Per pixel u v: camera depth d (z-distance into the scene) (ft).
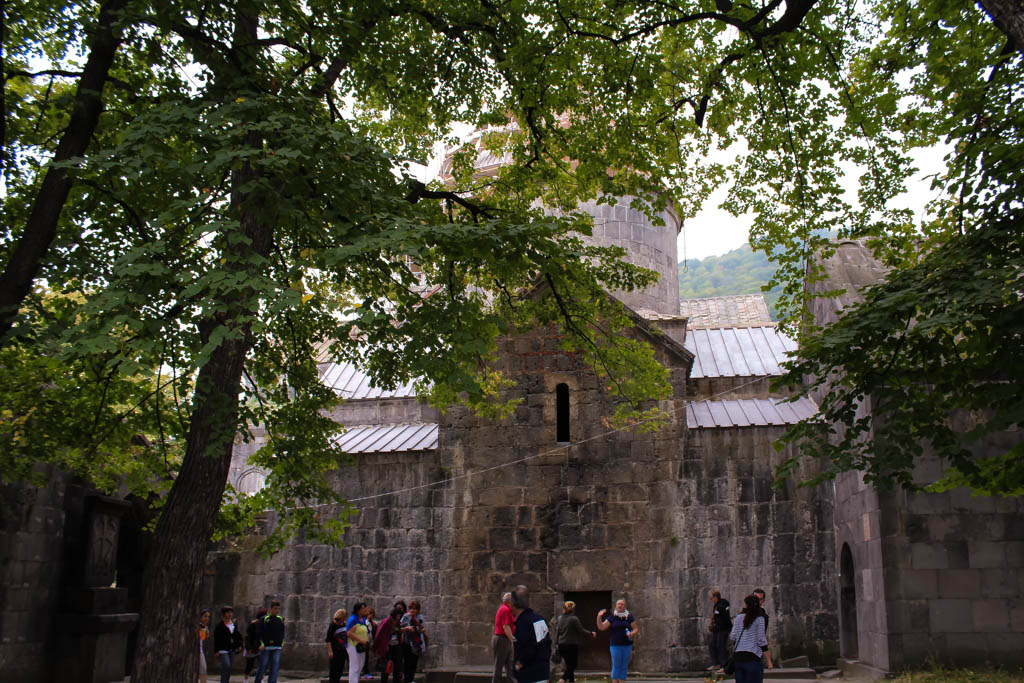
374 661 66.39
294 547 72.33
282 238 39.52
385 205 35.04
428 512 69.62
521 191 49.73
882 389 35.99
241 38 36.29
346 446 74.79
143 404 47.14
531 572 66.95
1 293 34.14
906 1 41.93
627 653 51.83
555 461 68.80
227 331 28.09
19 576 56.85
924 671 51.31
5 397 43.16
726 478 66.39
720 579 64.64
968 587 52.75
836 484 64.18
